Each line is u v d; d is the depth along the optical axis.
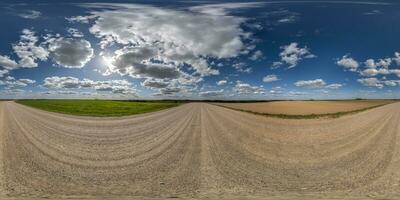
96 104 61.41
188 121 28.48
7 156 13.30
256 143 16.91
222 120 30.03
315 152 14.70
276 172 11.23
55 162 12.41
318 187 9.55
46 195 8.67
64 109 43.31
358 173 11.12
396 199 8.42
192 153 14.16
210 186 9.55
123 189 9.27
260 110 50.38
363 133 20.73
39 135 18.73
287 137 19.11
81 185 9.63
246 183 9.89
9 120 27.27
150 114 37.50
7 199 8.30
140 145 16.00
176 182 9.95
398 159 13.19
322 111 47.19
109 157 13.35
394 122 27.86
